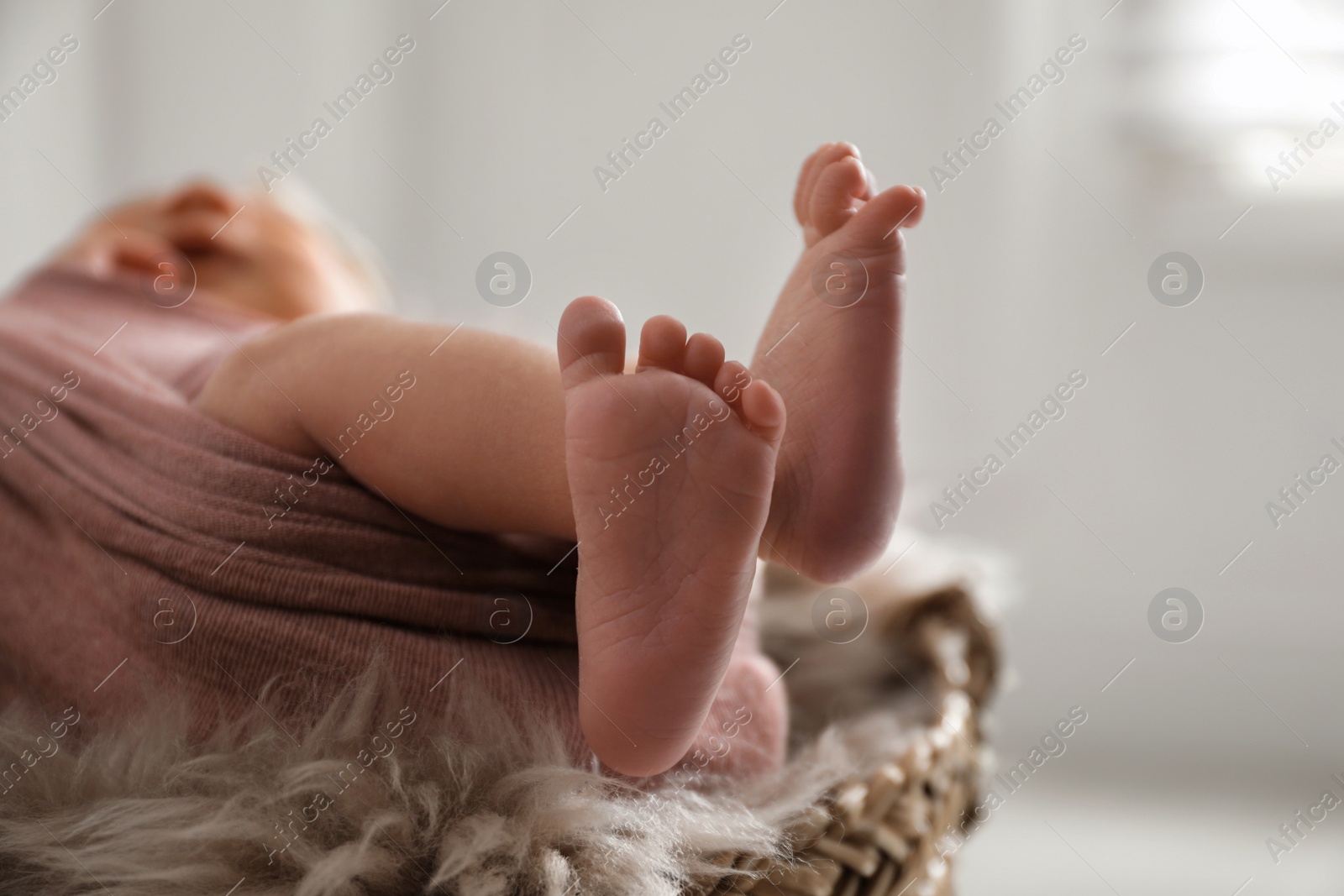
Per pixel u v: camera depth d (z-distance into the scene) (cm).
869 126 190
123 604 66
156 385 80
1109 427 186
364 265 149
